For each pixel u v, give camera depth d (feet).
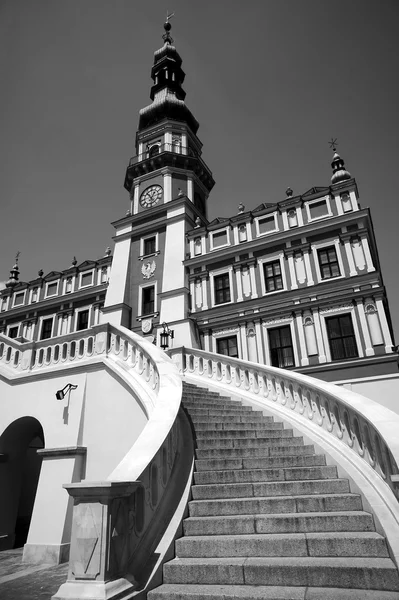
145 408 28.14
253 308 73.56
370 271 65.62
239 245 78.64
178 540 16.99
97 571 12.94
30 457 61.52
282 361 67.97
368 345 61.72
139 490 16.58
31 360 39.22
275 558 15.98
